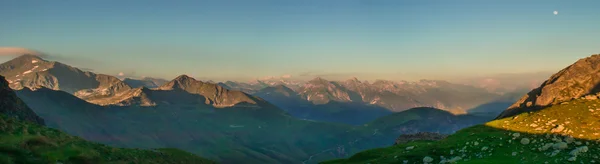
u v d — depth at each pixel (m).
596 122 76.00
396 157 91.81
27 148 79.38
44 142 85.56
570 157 62.41
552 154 65.88
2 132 83.75
